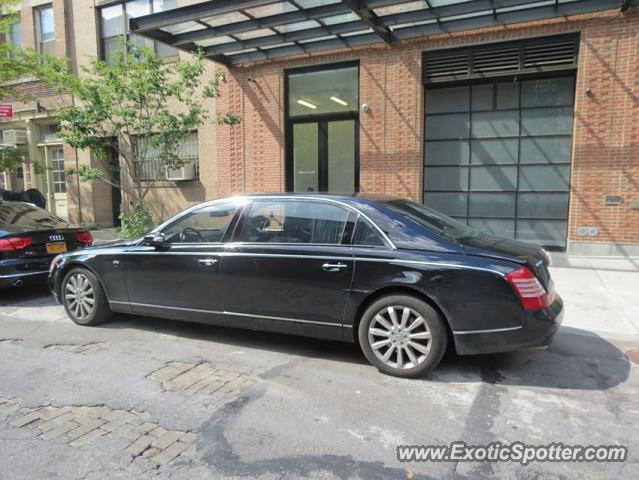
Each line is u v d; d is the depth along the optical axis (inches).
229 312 198.1
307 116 460.8
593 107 357.7
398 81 411.2
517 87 391.2
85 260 231.3
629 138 350.3
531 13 354.6
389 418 141.5
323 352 196.9
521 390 160.7
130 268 219.3
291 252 185.2
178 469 116.6
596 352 195.9
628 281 312.0
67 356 194.7
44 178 657.6
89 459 121.0
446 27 379.2
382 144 421.7
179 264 206.4
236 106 483.8
